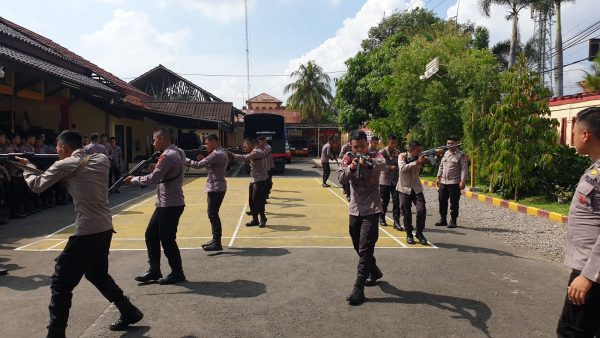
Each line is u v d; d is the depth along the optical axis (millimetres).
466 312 5047
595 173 3031
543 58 32406
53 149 12484
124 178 5531
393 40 28609
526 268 6711
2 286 5789
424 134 20484
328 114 51750
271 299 5383
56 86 15234
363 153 5645
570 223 3174
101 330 4535
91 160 4383
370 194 5527
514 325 4719
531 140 12625
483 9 31578
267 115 25500
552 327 4684
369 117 29859
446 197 9805
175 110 34656
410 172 8125
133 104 21281
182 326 4637
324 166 17328
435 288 5805
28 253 7340
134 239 8359
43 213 11203
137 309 4590
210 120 25891
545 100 12891
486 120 13562
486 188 14914
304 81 49594
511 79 12938
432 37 27422
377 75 28062
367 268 5406
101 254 4410
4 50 11711
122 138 22438
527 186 13078
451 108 19125
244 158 9094
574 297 2910
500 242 8344
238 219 10438
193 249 7641
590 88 20609
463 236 8828
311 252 7461
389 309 5113
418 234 8117
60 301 4176
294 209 11914
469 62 18672
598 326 3031
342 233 8938
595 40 21141
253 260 6988
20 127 15469
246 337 4402
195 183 18859
